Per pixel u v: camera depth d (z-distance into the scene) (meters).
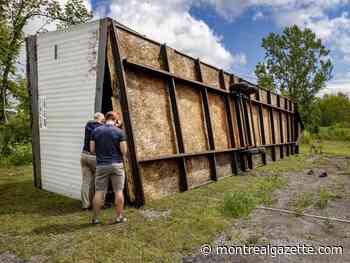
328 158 16.75
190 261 3.80
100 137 5.18
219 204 6.49
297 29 42.50
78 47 6.96
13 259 3.92
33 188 8.50
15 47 17.39
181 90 8.67
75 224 5.21
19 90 18.25
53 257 3.90
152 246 4.24
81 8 19.81
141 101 7.06
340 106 59.28
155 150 7.25
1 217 5.64
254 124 13.48
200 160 9.09
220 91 10.69
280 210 6.09
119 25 6.66
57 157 7.74
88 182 6.22
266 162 14.07
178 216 5.59
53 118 7.76
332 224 5.25
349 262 3.79
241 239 4.54
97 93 6.43
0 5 16.45
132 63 6.65
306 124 41.28
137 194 6.36
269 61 45.00
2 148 15.41
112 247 4.16
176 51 8.52
